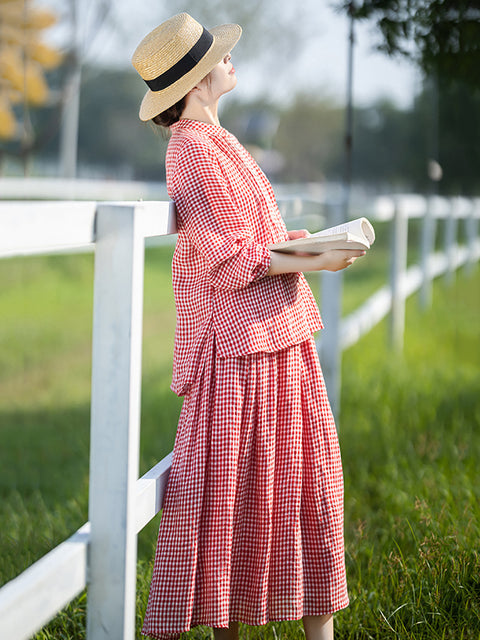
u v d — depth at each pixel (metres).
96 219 2.08
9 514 4.43
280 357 2.62
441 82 5.43
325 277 5.08
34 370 7.95
